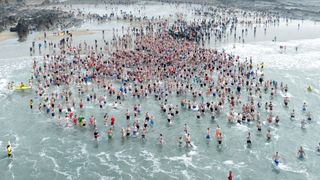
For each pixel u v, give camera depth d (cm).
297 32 13700
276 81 8456
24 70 9200
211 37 12812
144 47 10825
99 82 8244
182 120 6706
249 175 5191
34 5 19362
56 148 5862
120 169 5359
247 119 6631
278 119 6588
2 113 6938
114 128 6425
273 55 10594
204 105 7169
